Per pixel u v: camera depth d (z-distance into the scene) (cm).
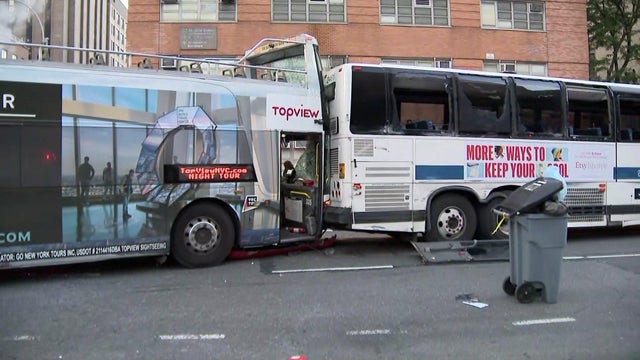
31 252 691
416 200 905
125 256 742
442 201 934
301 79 884
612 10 2766
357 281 707
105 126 731
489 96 963
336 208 874
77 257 715
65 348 454
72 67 719
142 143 752
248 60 1018
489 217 962
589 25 2792
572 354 445
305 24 2291
